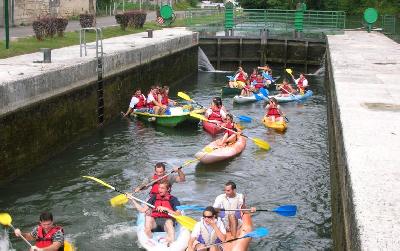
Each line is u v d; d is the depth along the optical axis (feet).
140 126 65.00
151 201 35.37
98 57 62.80
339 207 30.63
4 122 42.86
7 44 67.05
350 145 31.99
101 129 63.21
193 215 38.58
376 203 22.86
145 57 80.89
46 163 49.60
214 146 53.01
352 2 203.21
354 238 20.94
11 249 33.04
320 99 85.66
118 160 50.93
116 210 39.11
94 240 34.27
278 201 41.57
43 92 49.34
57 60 60.08
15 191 42.34
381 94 49.44
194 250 29.63
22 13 112.78
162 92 68.49
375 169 27.55
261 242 34.50
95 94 61.87
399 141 33.17
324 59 116.26
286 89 85.56
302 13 122.11
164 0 240.32
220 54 121.60
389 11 194.49
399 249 18.66
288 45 120.47
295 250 33.50
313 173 48.24
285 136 61.21
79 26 114.52
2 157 42.93
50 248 28.60
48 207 39.42
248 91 83.30
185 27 132.05
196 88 95.96
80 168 48.32
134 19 119.96
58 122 52.70
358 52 87.30
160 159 51.60
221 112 62.39
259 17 127.44
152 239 32.27
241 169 49.06
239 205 32.91
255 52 122.21
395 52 88.28
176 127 64.90
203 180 45.88
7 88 43.09
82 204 40.14
